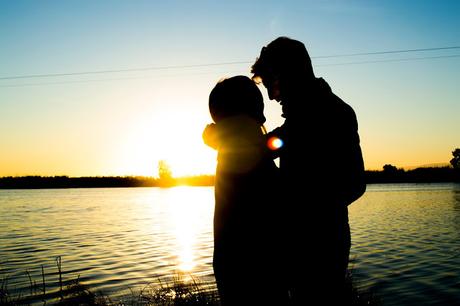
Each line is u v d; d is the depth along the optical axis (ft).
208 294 27.48
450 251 49.21
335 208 7.11
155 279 35.86
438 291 31.40
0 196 270.46
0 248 56.80
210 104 6.12
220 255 5.71
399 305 27.76
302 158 7.19
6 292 31.30
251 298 5.55
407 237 61.62
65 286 33.71
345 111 7.30
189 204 179.73
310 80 7.61
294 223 7.11
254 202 5.66
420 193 218.18
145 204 178.70
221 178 5.84
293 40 7.75
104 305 27.14
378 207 126.31
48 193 342.44
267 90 8.06
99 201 204.23
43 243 61.67
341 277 7.22
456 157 418.31
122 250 54.13
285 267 6.07
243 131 5.76
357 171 7.06
